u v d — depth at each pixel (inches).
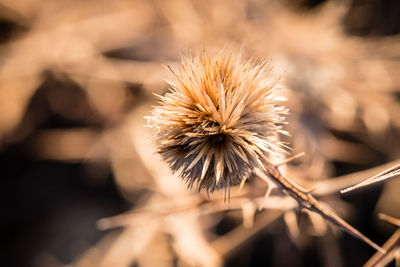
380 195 18.2
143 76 17.5
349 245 18.2
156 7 18.3
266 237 18.7
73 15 19.2
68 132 20.1
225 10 17.2
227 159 10.0
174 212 12.2
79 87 19.2
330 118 15.2
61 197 22.1
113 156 18.6
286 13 18.1
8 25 19.6
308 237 17.5
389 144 17.3
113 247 17.5
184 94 10.2
